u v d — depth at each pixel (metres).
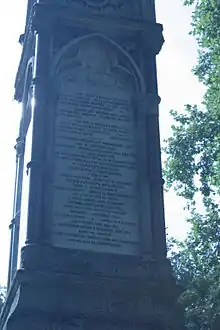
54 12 19.39
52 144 17.64
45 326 14.91
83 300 15.46
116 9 20.45
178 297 16.22
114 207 17.34
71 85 18.66
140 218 17.39
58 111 18.17
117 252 16.75
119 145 18.22
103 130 18.28
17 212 19.83
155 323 15.64
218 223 26.58
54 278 15.53
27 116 20.22
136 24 19.92
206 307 27.36
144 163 18.17
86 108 18.44
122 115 18.69
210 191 26.61
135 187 17.81
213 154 26.52
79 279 15.70
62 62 18.92
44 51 18.92
